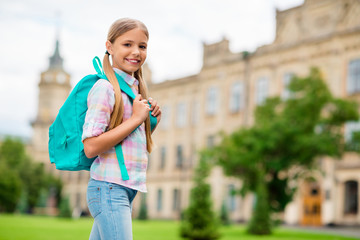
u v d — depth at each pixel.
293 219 31.59
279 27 36.16
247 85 37.44
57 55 68.19
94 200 2.59
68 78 65.25
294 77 21.69
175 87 45.41
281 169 20.44
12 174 41.56
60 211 33.81
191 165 42.50
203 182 15.90
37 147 62.47
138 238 15.10
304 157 19.98
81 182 54.91
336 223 29.53
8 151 56.72
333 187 29.95
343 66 31.09
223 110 39.34
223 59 39.88
